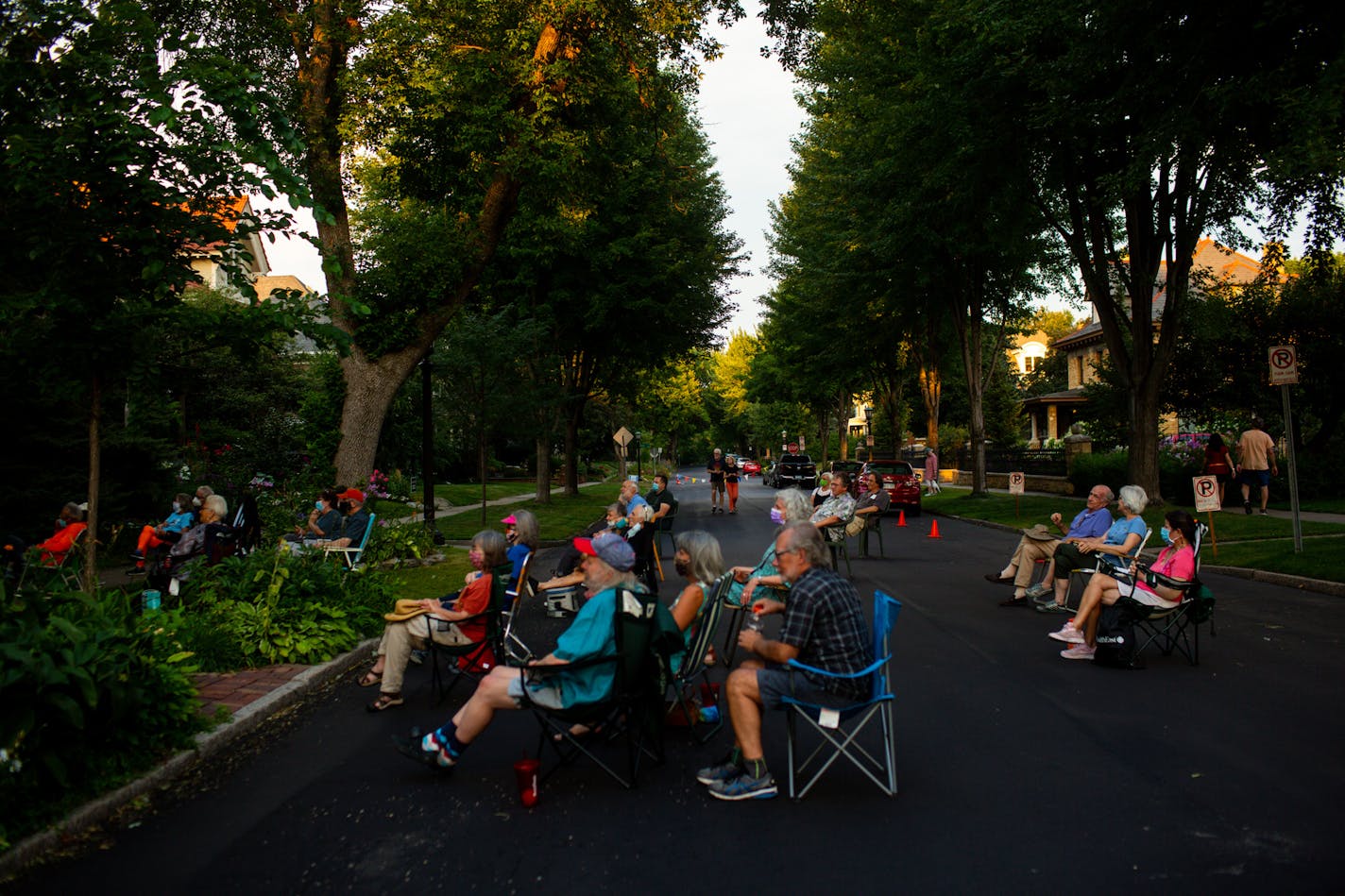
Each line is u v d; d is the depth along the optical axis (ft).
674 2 50.06
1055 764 16.42
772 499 117.91
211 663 23.25
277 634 24.68
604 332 95.76
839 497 42.65
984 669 23.91
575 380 106.42
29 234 21.21
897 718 19.62
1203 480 43.70
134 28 21.89
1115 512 62.59
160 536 36.06
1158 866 12.17
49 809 13.66
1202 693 21.06
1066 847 12.83
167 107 21.11
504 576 26.48
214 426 86.94
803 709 14.99
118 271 22.59
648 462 314.35
